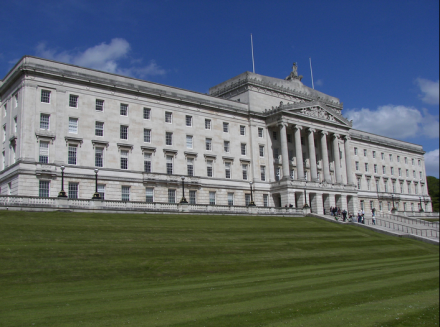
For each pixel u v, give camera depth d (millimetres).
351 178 107000
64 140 70500
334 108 119250
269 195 95125
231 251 45156
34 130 68125
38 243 39094
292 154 102125
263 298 24672
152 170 79750
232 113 93875
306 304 23062
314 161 99438
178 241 46719
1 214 48062
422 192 150625
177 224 56000
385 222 88375
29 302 23969
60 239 41344
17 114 70000
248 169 94438
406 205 140625
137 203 62031
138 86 80625
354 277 33531
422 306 23344
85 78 73812
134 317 20047
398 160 144000
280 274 35844
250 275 35562
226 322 19281
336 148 105875
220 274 36125
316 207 95375
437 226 88625
